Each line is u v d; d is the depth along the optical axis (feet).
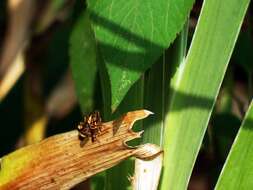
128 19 1.00
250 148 1.14
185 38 1.14
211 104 1.11
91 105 1.52
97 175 1.37
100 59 1.25
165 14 1.00
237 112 1.82
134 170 1.18
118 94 0.99
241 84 1.87
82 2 1.62
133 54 0.99
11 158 1.17
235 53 1.61
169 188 1.16
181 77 1.14
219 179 1.15
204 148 1.58
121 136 1.13
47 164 1.16
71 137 1.16
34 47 2.06
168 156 1.15
